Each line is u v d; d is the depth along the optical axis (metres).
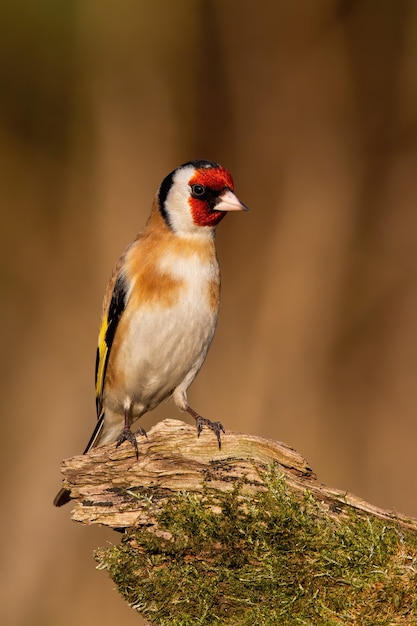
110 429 8.22
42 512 12.35
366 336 13.36
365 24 13.82
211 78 13.88
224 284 13.41
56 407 13.22
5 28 14.24
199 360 7.71
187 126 13.83
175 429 5.97
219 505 5.57
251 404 12.60
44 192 14.38
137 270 7.48
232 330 13.10
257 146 13.88
